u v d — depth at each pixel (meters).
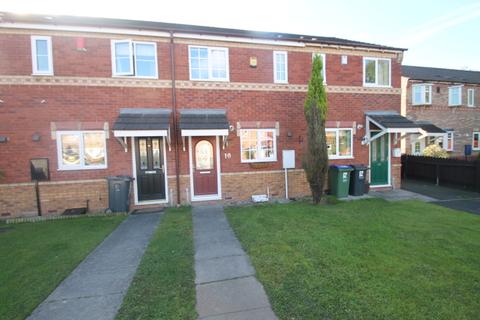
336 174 9.83
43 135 8.12
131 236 6.07
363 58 10.80
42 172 8.15
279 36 10.34
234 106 9.47
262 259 4.60
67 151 8.34
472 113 20.11
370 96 10.93
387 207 8.12
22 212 8.08
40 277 4.15
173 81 8.87
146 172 8.98
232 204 9.16
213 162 9.44
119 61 8.59
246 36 9.35
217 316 3.11
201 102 9.19
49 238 5.92
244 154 9.67
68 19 8.81
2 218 7.87
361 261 4.39
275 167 9.92
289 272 4.10
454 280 3.76
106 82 8.45
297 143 10.15
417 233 5.69
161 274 4.17
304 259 4.52
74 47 8.22
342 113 10.65
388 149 11.34
